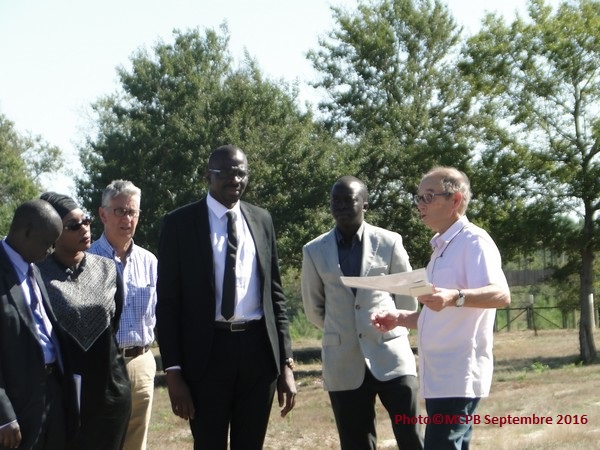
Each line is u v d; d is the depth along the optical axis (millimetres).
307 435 11773
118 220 6840
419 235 31312
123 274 6887
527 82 25219
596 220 24484
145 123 32812
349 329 6582
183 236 6016
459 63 26172
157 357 29969
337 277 6629
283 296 6355
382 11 35875
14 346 5020
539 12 25438
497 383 17734
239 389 6020
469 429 5312
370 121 34938
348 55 35531
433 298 4801
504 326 38281
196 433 5980
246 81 32812
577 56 24578
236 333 5957
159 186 31094
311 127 32594
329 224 29312
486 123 26016
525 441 9188
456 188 5324
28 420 5027
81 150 33781
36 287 5277
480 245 5188
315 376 24672
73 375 5414
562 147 25109
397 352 6566
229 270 5957
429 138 27141
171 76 33531
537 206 24953
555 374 18859
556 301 38188
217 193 6059
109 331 5754
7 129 55906
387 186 32469
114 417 5789
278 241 29188
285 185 30359
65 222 5711
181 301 6023
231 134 30703
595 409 11344
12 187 47406
